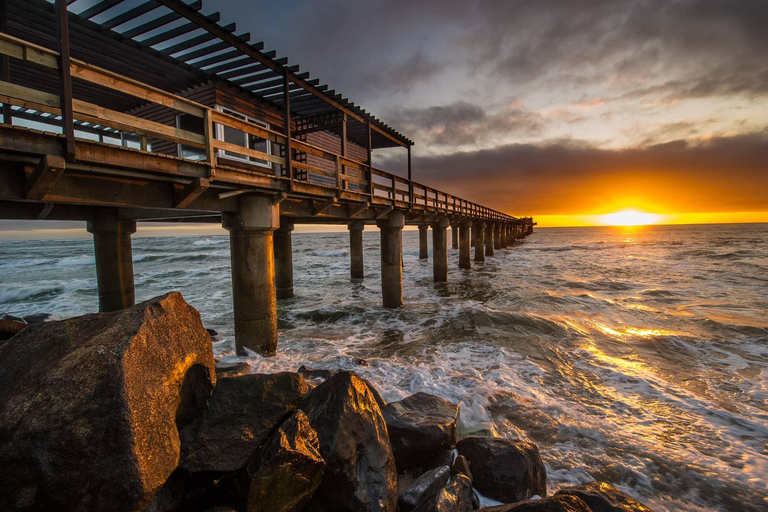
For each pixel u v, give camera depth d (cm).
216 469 250
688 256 3092
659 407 527
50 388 194
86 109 370
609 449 423
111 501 184
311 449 265
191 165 488
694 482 369
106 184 461
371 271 2342
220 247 5119
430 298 1391
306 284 1792
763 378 636
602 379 625
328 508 275
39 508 177
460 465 330
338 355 728
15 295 1611
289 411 301
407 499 293
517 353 751
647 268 2311
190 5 506
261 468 241
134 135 995
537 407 515
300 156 1116
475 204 2286
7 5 510
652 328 949
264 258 666
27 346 232
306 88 746
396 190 1120
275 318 695
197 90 842
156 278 2083
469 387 573
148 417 205
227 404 278
